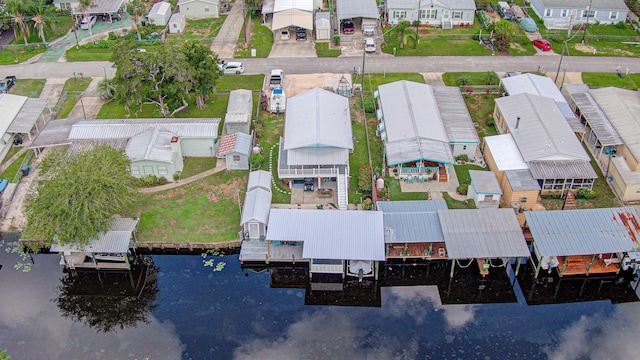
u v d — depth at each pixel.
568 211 58.84
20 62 93.00
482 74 87.81
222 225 62.81
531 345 51.31
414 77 87.31
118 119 75.50
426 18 102.62
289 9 98.81
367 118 79.12
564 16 103.31
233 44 97.62
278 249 59.91
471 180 64.12
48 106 81.75
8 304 55.91
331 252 55.81
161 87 75.00
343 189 64.50
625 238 56.59
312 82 86.44
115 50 73.44
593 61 91.56
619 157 67.94
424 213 59.50
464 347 51.16
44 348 51.38
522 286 57.59
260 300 55.97
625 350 50.94
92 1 105.81
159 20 102.44
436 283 57.94
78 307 55.75
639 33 99.75
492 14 107.44
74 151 67.94
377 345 51.34
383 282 58.12
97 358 50.50
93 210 56.03
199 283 57.91
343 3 103.31
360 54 94.31
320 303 55.66
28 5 94.44
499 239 56.62
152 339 52.12
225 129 76.19
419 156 66.00
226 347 51.22
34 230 56.91
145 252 61.53
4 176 69.69
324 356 50.38
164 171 67.69
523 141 68.31
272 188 66.94
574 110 78.94
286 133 70.06
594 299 56.31
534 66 90.19
